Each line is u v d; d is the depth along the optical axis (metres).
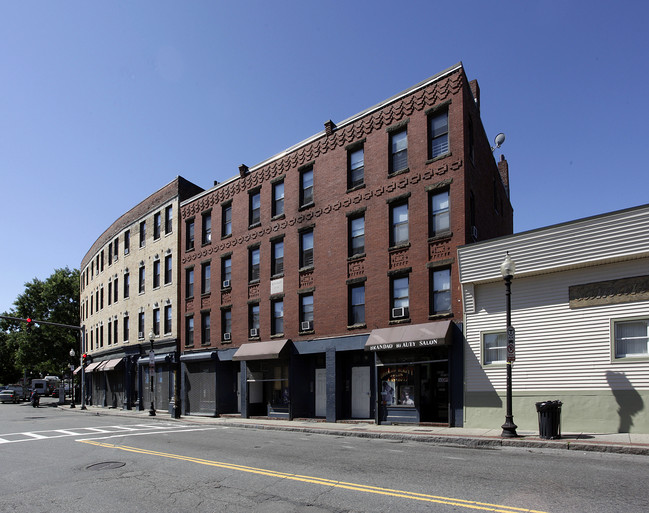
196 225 30.81
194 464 10.52
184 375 30.11
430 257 18.72
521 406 15.58
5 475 10.13
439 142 19.30
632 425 13.38
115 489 8.45
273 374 24.83
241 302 26.61
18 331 60.53
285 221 24.66
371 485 8.09
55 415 31.69
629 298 13.90
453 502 6.88
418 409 18.22
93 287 47.50
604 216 14.16
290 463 10.42
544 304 15.50
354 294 21.30
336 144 22.78
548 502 6.77
